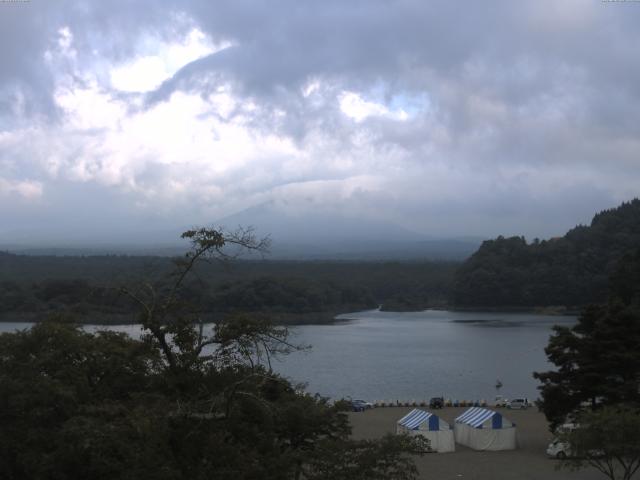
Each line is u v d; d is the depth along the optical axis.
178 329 24.39
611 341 47.50
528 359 120.62
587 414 35.81
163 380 23.91
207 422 21.78
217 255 23.92
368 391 89.69
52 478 22.06
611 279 106.19
